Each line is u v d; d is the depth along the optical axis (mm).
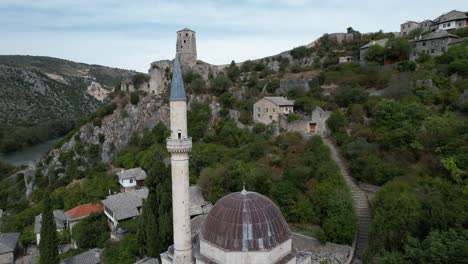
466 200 48531
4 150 198375
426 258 39906
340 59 126000
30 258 79062
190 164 85188
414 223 47281
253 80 124188
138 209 77688
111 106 148125
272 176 69062
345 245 55031
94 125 144000
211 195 71500
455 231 41750
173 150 43656
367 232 57062
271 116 95938
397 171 62656
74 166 128500
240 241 37688
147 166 98625
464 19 111875
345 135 80188
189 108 119875
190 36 149000
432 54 100750
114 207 76375
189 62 148875
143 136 126875
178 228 44844
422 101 81000
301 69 129875
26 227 94500
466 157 55875
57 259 58812
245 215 38625
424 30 125500
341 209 56750
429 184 55750
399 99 83938
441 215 45094
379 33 147500
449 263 38469
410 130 66625
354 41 145500
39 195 117500
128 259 61219
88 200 95250
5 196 131125
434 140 63406
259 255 37406
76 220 82125
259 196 41469
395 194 53469
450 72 86562
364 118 83000
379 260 44156
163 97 135875
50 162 143250
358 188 67188
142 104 138250
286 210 63312
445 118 67000
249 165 76250
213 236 39500
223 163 81875
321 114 87625
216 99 118188
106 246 69625
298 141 81500
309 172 66938
